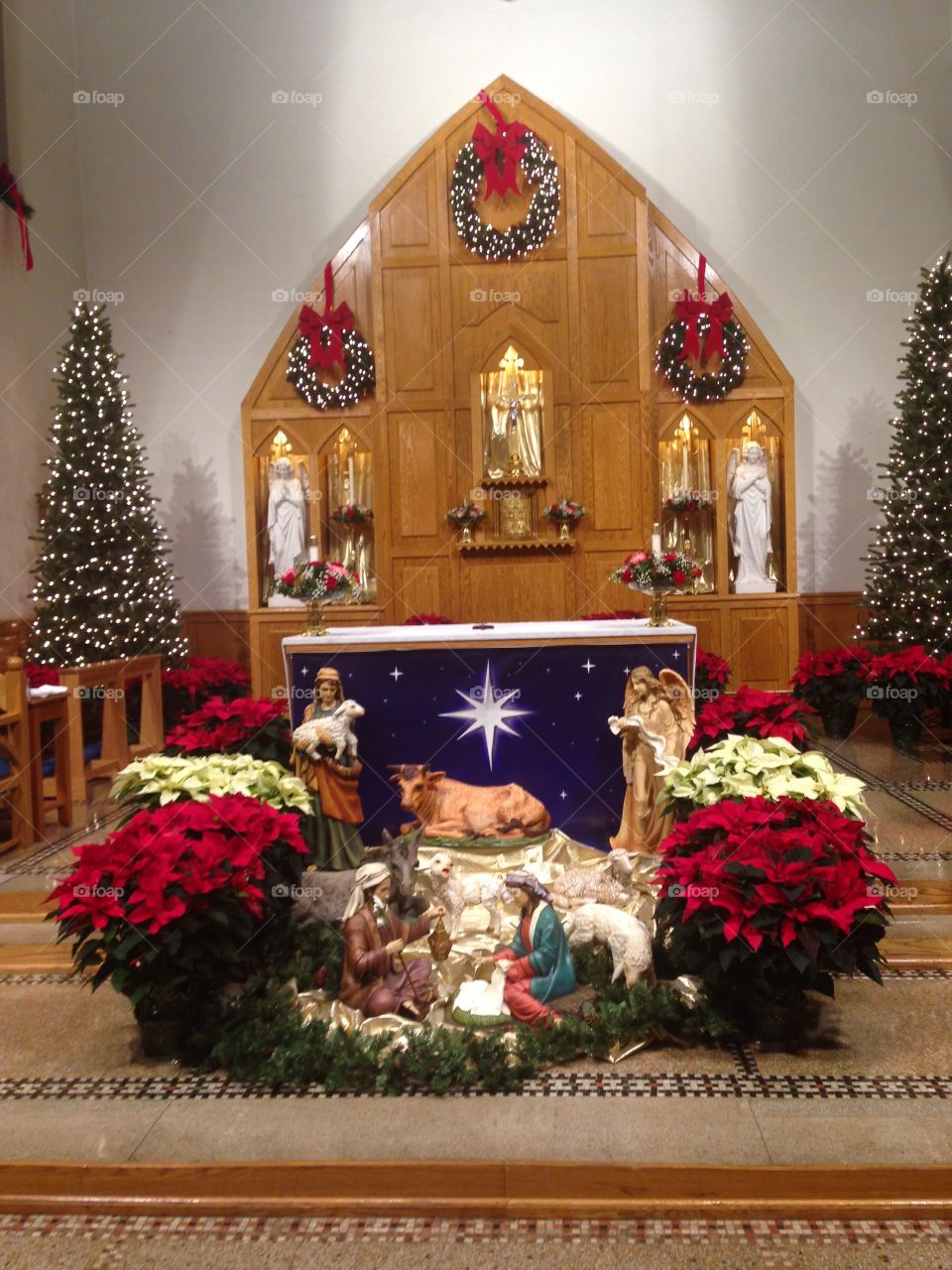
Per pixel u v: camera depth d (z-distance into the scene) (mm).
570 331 11094
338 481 11406
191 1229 3119
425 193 11148
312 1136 3492
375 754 5551
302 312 11125
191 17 11766
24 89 10688
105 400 9977
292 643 5516
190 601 11977
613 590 11172
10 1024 4461
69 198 11625
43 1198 3246
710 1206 3111
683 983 4246
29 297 10688
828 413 11617
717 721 5754
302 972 4410
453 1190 3225
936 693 8773
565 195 11055
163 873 3902
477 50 11641
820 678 9438
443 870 4629
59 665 9625
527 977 4184
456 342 11172
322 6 11695
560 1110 3623
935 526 9570
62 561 9773
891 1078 3785
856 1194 3145
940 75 11344
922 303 9789
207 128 11828
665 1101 3664
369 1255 2980
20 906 5570
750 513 11102
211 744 5844
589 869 4828
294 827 4406
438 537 11266
